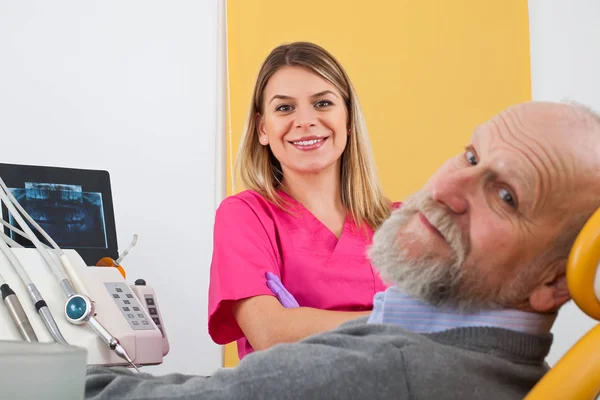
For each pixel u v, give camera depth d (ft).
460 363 2.11
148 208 8.33
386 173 8.50
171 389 2.12
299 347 2.13
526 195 2.11
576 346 1.99
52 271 3.67
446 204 2.23
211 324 4.98
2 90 8.06
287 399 2.03
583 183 2.09
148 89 8.48
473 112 8.66
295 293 5.04
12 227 3.81
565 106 2.20
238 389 2.06
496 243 2.15
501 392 2.14
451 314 2.27
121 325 3.72
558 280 2.16
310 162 5.28
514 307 2.22
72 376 1.70
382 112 8.58
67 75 8.27
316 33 8.57
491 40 8.74
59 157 8.15
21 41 8.17
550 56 8.90
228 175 8.24
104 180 4.94
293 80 5.34
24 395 1.58
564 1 8.94
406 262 2.28
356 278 5.07
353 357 2.06
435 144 8.59
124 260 8.18
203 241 8.42
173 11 8.61
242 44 8.46
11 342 1.71
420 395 2.04
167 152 8.45
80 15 8.36
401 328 2.20
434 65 8.67
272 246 5.09
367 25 8.64
